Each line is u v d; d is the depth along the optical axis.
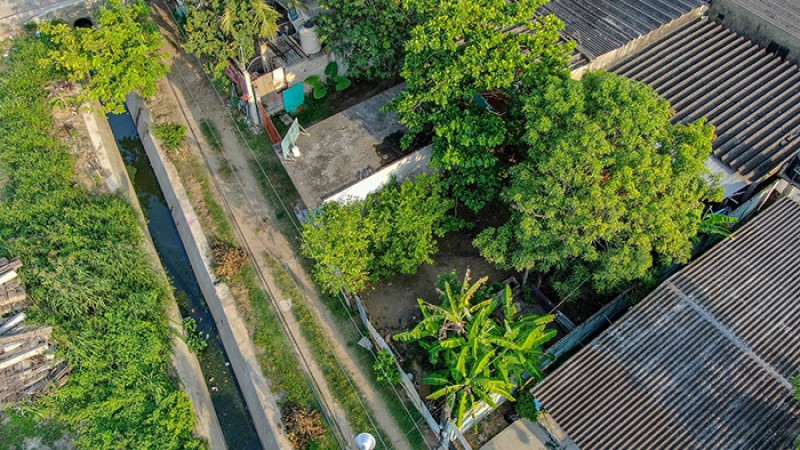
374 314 25.84
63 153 30.23
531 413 22.38
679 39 29.62
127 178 31.98
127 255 26.48
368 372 24.22
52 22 37.69
